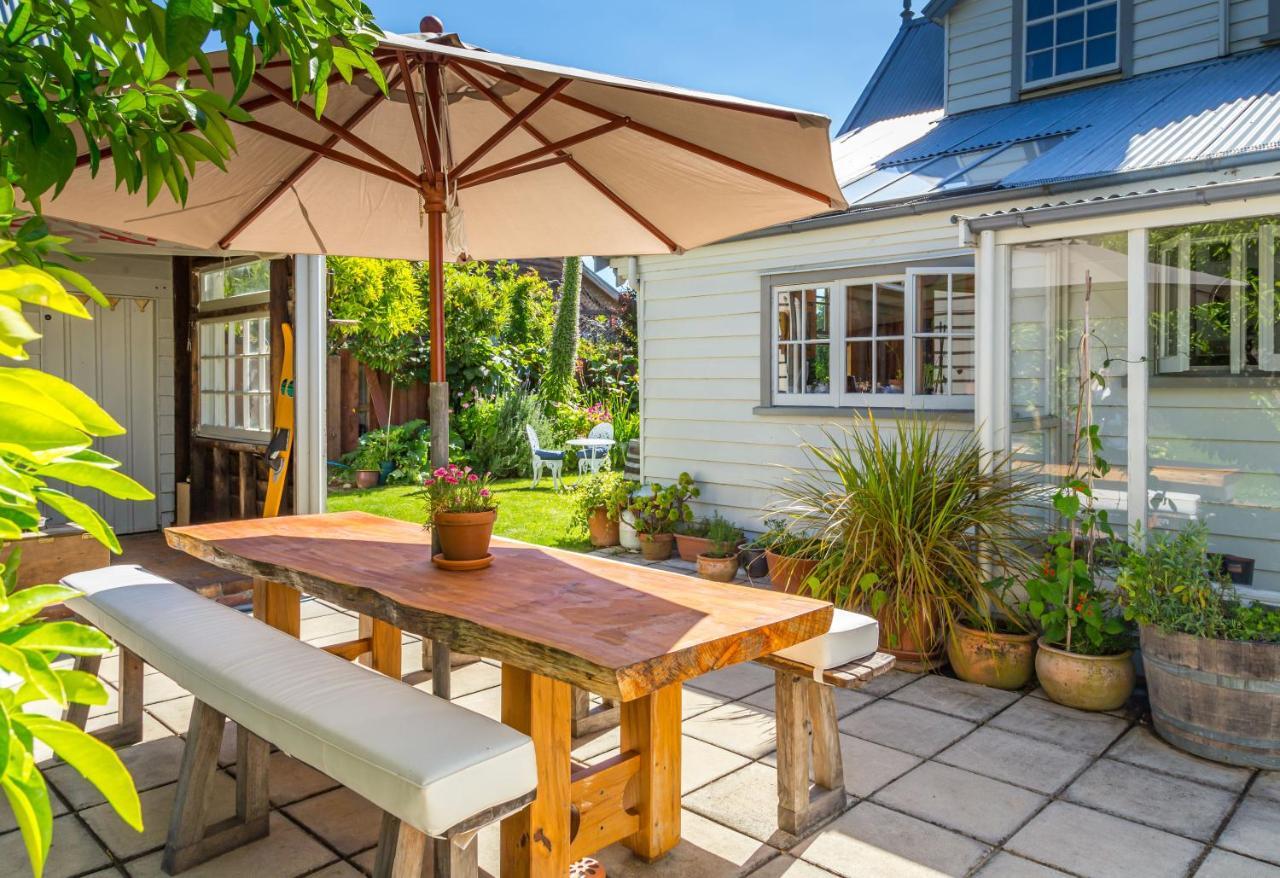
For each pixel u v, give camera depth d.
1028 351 4.24
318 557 2.95
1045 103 7.50
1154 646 3.35
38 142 1.10
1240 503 3.78
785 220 3.44
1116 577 3.74
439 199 3.13
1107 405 4.07
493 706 3.74
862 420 6.04
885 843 2.62
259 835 2.65
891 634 4.15
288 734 2.04
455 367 12.50
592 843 2.41
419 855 1.91
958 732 3.46
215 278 6.95
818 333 6.43
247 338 6.50
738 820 2.77
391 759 1.81
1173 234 3.83
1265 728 3.07
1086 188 4.95
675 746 2.60
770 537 5.93
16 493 0.76
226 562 3.11
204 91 1.22
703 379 7.05
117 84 1.14
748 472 6.79
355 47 1.39
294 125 3.35
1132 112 6.05
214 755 2.51
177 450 7.34
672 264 7.20
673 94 2.44
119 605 2.93
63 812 2.81
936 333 5.71
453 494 2.74
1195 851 2.57
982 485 4.20
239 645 2.51
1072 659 3.64
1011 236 4.20
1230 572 3.82
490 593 2.45
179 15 1.06
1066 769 3.12
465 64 3.02
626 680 1.79
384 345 11.55
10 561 0.91
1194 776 3.06
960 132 7.41
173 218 3.67
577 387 14.48
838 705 3.75
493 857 2.57
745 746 3.34
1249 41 6.70
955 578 4.14
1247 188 3.45
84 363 7.05
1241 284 3.70
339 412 11.49
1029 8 7.80
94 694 0.86
